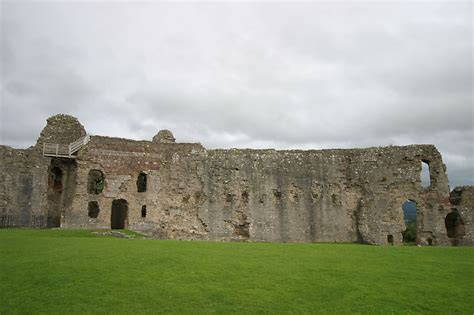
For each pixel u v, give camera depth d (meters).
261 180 44.19
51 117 44.19
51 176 43.81
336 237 43.34
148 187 43.50
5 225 37.16
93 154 42.00
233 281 15.52
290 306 13.10
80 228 38.53
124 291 13.98
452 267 19.33
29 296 13.27
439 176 42.31
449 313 12.97
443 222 41.53
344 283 15.74
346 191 44.19
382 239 42.25
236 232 43.41
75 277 15.33
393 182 43.06
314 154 44.94
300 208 43.72
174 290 14.23
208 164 44.56
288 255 21.53
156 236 42.72
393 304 13.59
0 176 37.62
